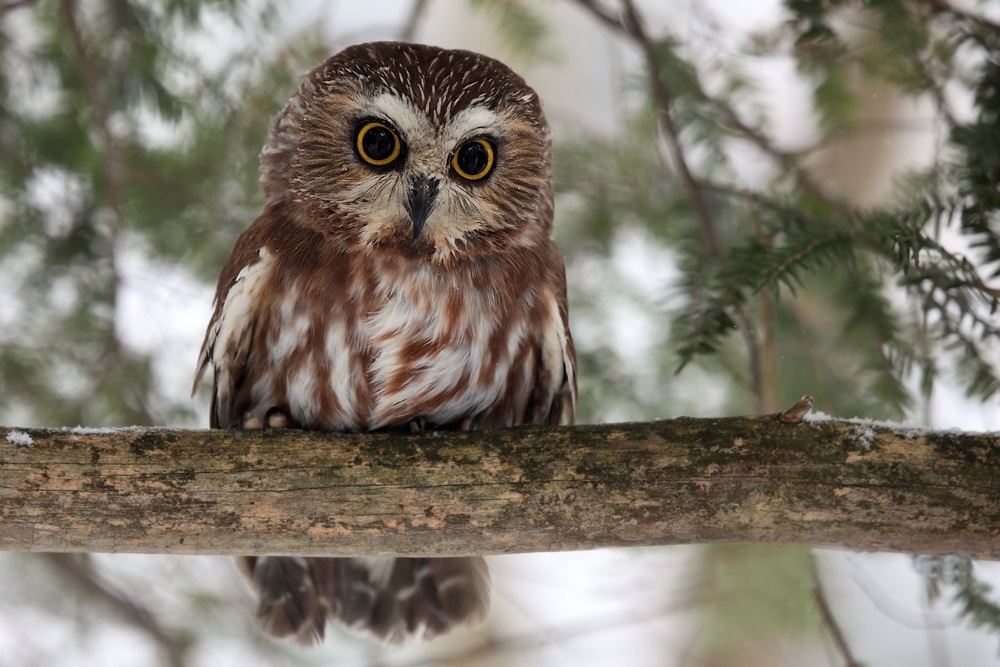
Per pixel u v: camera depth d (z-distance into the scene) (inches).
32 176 398.6
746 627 403.9
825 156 546.0
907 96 328.2
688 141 365.1
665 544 270.1
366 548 271.4
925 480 257.8
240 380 330.3
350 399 322.3
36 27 396.5
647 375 428.8
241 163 392.8
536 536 268.4
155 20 367.6
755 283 281.3
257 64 381.7
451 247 319.6
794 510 261.3
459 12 649.0
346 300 314.8
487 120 318.0
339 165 315.6
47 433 262.1
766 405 324.5
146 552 268.7
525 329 329.4
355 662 470.0
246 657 454.0
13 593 451.8
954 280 258.8
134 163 402.6
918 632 479.2
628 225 430.3
